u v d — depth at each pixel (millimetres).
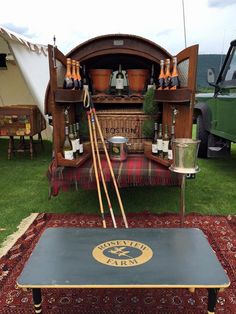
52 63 2848
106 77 4020
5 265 2508
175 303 2109
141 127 3828
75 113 3688
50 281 1574
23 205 3799
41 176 4992
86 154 3504
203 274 1629
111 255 1786
